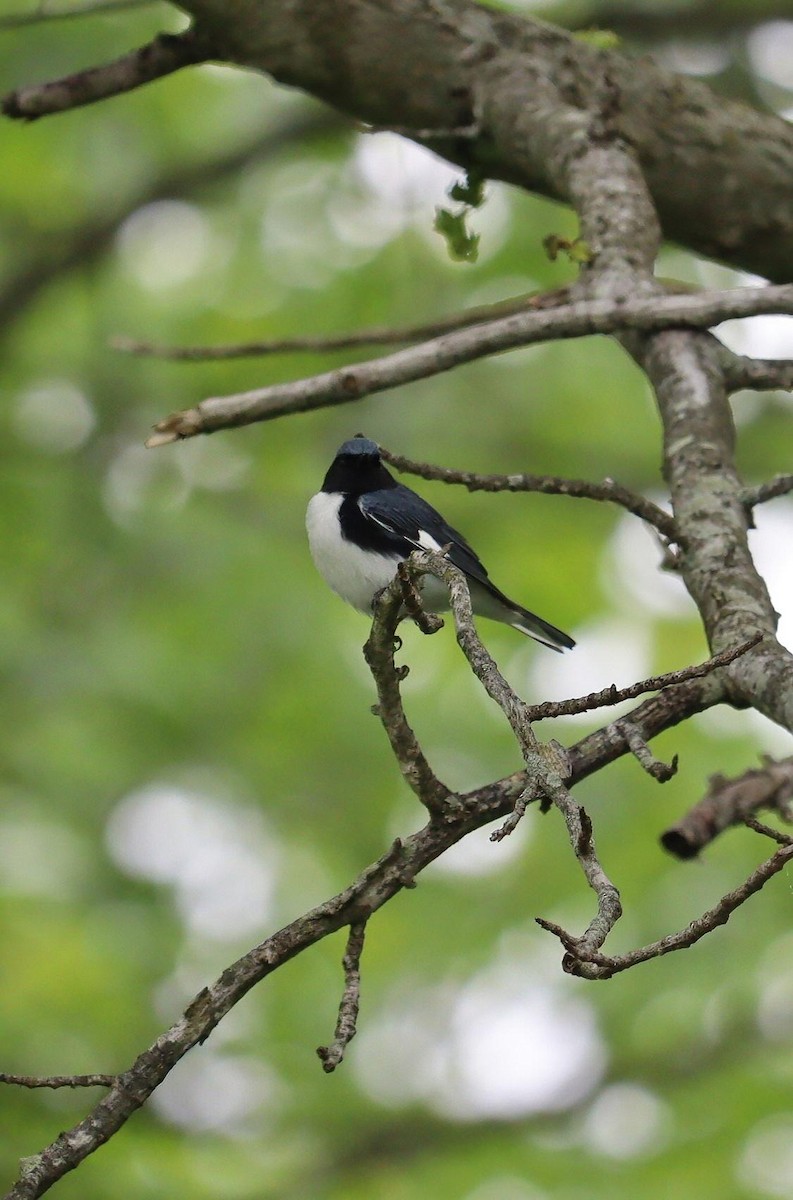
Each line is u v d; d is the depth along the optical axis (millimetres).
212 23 8062
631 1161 10578
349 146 13984
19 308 13805
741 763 12719
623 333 7672
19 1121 10055
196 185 13984
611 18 12898
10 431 13758
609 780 12617
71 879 11812
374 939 12781
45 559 13242
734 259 8961
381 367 6980
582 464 14453
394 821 13414
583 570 14102
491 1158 10867
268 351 8070
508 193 13703
